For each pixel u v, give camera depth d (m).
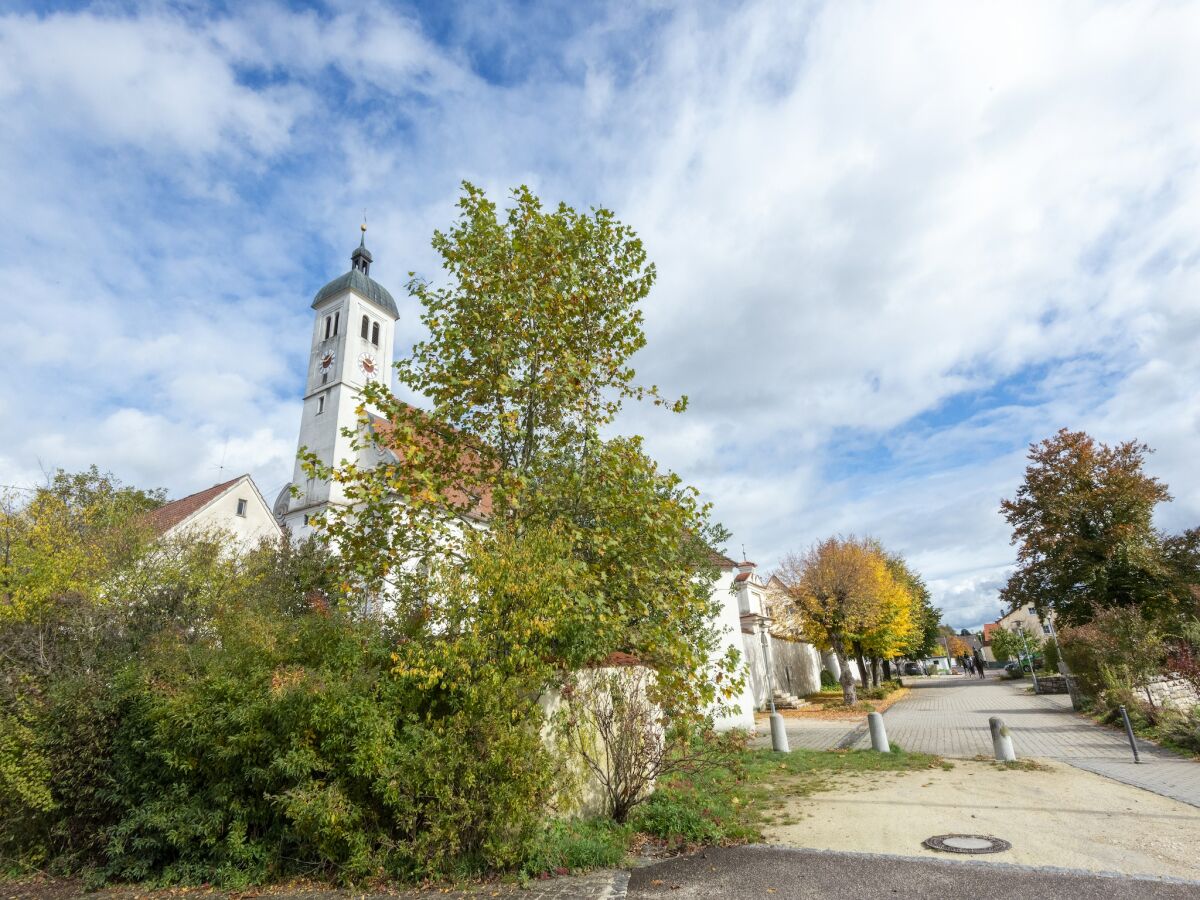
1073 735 14.15
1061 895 4.93
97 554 12.89
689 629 9.20
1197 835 6.36
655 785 8.76
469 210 9.36
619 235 9.80
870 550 32.28
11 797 6.98
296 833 6.41
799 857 6.38
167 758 6.62
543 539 7.24
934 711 22.17
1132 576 25.50
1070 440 27.97
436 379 8.99
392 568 8.02
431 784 6.00
